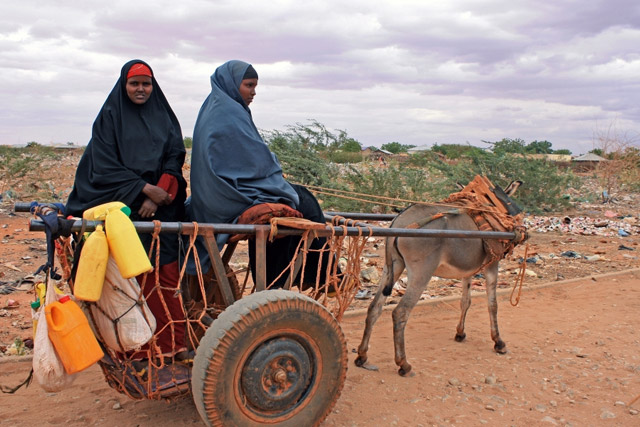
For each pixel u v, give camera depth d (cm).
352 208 1338
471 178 1549
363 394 498
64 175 2050
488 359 586
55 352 349
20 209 376
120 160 410
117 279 370
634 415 469
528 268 983
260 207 408
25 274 835
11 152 2584
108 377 403
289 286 428
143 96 412
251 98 462
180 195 445
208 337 359
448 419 457
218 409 359
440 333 664
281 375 380
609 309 756
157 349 390
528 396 502
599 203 1762
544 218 1456
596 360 585
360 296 784
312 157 1496
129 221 353
